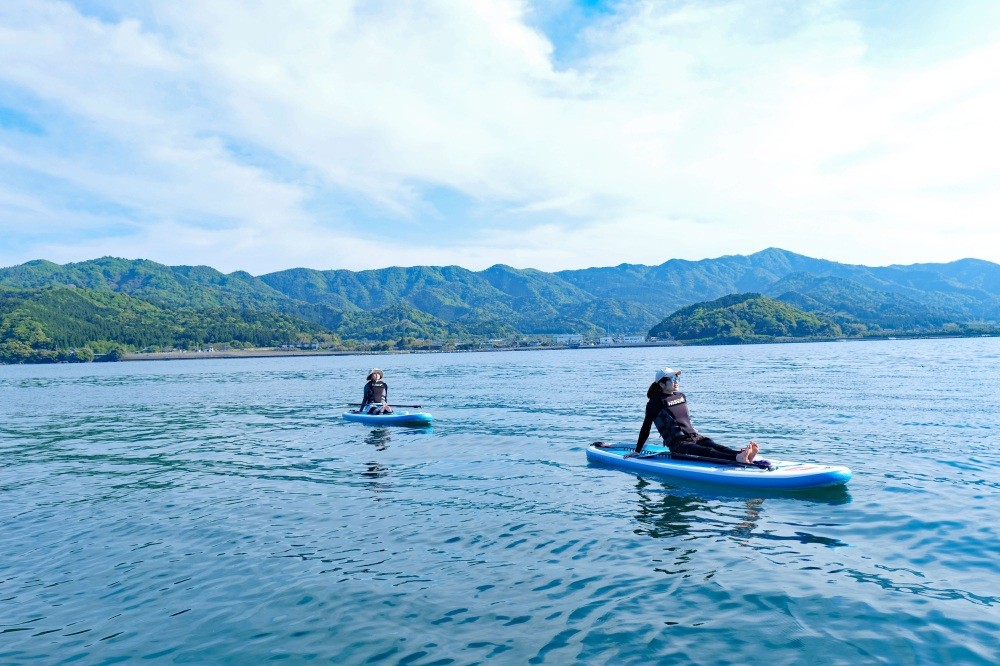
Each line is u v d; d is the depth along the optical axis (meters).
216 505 10.85
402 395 36.22
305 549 8.35
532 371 68.81
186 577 7.48
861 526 8.70
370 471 13.47
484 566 7.57
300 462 14.84
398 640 5.76
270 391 44.38
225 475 13.55
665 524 9.12
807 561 7.44
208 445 18.22
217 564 7.89
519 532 8.85
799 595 6.45
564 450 15.53
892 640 5.45
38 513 10.70
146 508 10.83
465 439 17.78
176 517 10.16
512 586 6.94
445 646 5.62
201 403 34.91
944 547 7.68
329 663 5.37
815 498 10.31
